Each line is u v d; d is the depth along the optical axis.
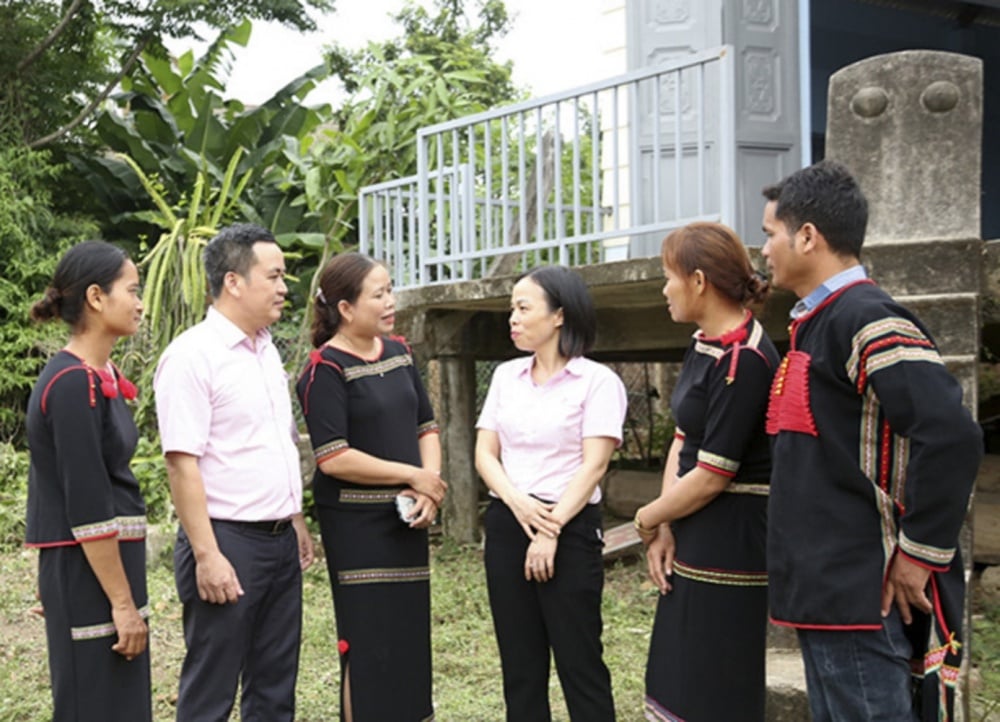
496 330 7.18
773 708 3.36
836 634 2.27
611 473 7.93
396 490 3.20
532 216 7.12
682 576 2.76
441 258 6.31
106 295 2.70
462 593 5.57
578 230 5.50
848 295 2.30
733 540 2.69
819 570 2.27
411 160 8.74
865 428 2.25
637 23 6.92
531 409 3.20
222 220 10.89
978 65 3.61
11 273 9.69
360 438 3.19
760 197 6.69
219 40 11.76
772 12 6.74
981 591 5.37
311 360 3.20
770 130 6.71
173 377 2.89
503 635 3.19
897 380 2.15
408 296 6.39
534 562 3.04
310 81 12.05
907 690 2.26
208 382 2.92
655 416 9.48
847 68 3.77
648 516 2.82
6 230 9.53
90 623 2.63
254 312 3.01
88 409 2.60
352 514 3.18
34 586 5.80
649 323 6.70
